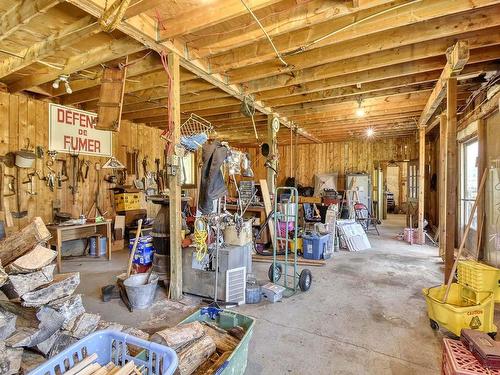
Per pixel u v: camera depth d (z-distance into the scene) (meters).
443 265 4.59
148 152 7.05
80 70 3.82
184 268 3.33
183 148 3.29
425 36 2.93
